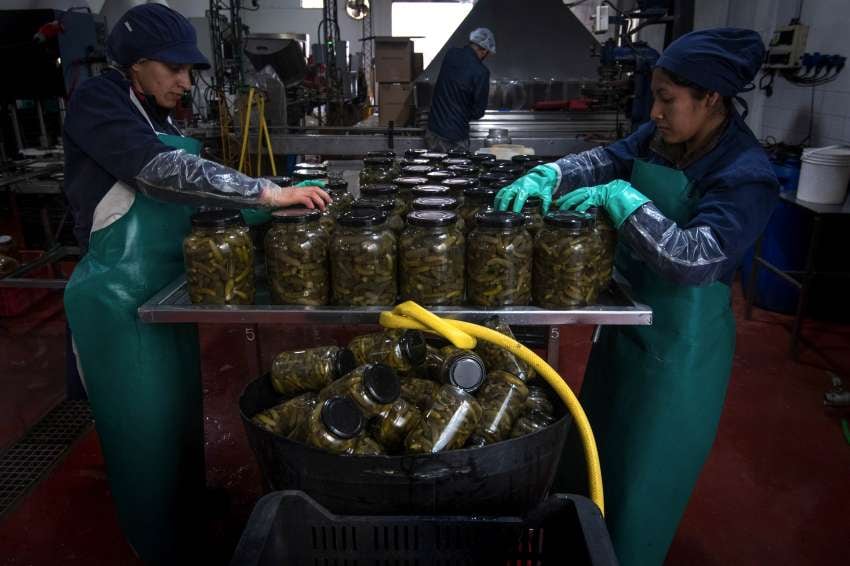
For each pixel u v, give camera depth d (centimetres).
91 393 158
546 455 117
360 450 112
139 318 150
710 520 203
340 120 577
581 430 115
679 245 125
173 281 157
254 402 132
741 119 139
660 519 159
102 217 147
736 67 127
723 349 147
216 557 184
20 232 405
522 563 104
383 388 118
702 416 150
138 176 139
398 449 118
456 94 412
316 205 145
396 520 98
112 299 147
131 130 140
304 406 128
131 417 156
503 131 396
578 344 328
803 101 411
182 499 174
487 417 122
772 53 419
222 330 347
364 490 108
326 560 100
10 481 222
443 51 576
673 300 142
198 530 190
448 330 119
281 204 141
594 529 89
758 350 321
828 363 308
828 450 239
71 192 154
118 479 165
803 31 396
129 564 185
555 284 131
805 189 319
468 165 210
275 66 488
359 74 892
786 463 232
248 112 355
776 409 267
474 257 132
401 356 131
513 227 130
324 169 211
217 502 207
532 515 97
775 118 447
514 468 112
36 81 392
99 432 162
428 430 113
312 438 113
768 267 336
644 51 389
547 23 570
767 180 127
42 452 238
